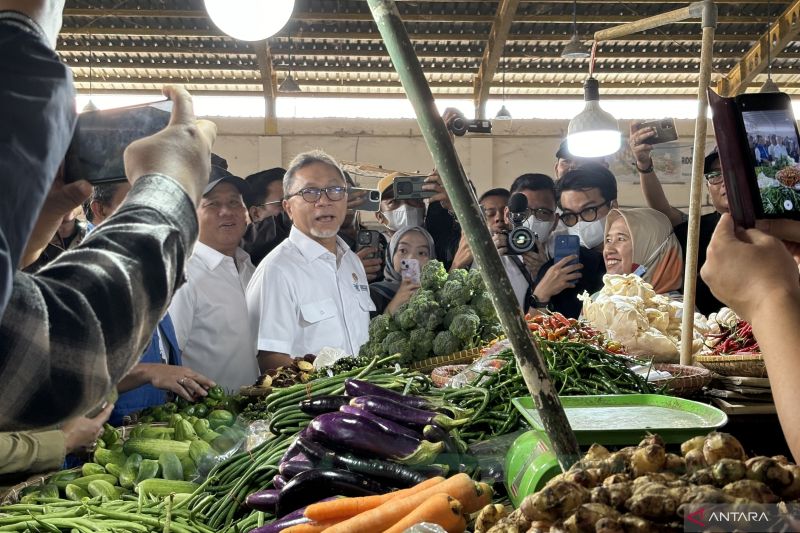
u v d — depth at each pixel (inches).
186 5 394.3
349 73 460.8
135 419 127.1
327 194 167.2
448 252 222.8
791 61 450.0
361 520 59.5
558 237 195.9
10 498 83.7
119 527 74.7
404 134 473.1
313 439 71.4
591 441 57.6
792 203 50.7
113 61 442.6
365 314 179.3
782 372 40.9
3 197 29.0
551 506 40.1
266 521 71.4
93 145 41.4
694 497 34.9
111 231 34.0
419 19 400.8
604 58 442.3
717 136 51.3
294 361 140.2
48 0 34.2
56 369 31.1
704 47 97.4
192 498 79.5
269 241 226.7
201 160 39.3
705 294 193.9
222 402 125.0
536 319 118.6
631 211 193.3
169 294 35.3
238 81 462.9
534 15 402.0
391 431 68.9
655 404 68.2
